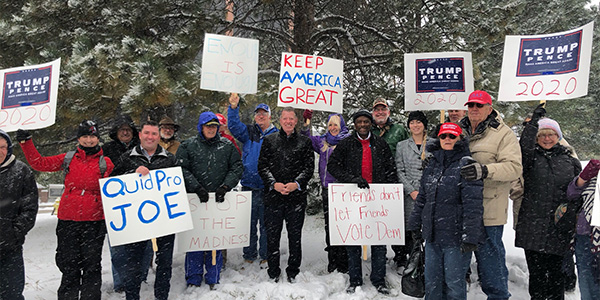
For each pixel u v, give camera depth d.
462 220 2.98
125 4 5.25
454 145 3.03
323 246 5.64
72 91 4.49
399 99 6.53
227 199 3.96
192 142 3.95
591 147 20.22
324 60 4.48
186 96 4.94
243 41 4.22
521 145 3.37
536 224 3.31
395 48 6.72
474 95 3.19
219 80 4.16
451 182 3.01
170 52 5.06
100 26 5.23
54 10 5.06
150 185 3.48
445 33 6.20
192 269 3.98
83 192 3.33
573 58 3.43
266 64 8.59
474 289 3.91
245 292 3.81
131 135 4.10
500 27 6.18
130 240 3.34
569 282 3.90
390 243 3.82
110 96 4.82
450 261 3.01
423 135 4.17
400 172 4.16
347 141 3.98
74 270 3.30
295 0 6.88
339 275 4.18
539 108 3.39
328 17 7.09
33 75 3.73
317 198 7.65
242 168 4.09
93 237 3.34
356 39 7.92
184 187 3.60
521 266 4.39
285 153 4.06
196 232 3.86
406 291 3.41
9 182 3.07
